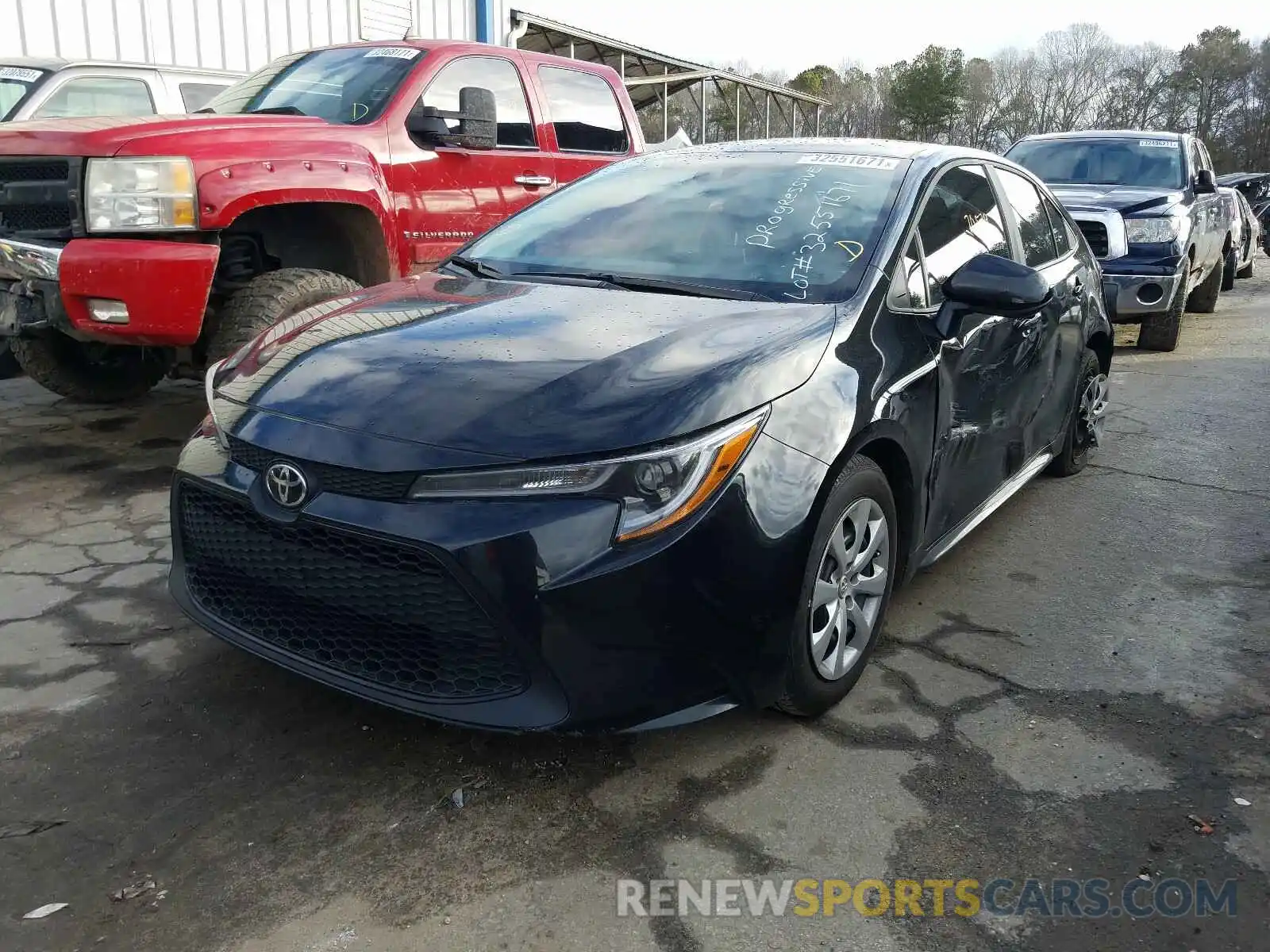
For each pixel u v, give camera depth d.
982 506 3.71
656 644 2.26
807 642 2.58
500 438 2.25
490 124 5.43
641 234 3.46
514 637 2.21
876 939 2.03
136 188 4.16
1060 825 2.38
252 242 4.91
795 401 2.50
